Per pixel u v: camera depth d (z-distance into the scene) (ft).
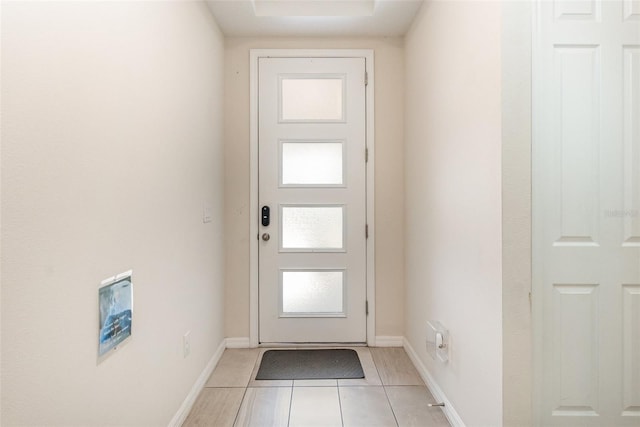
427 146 7.12
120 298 4.06
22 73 2.77
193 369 6.51
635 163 4.67
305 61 8.99
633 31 4.66
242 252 8.99
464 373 5.45
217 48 8.19
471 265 5.23
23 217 2.77
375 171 9.05
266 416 6.07
